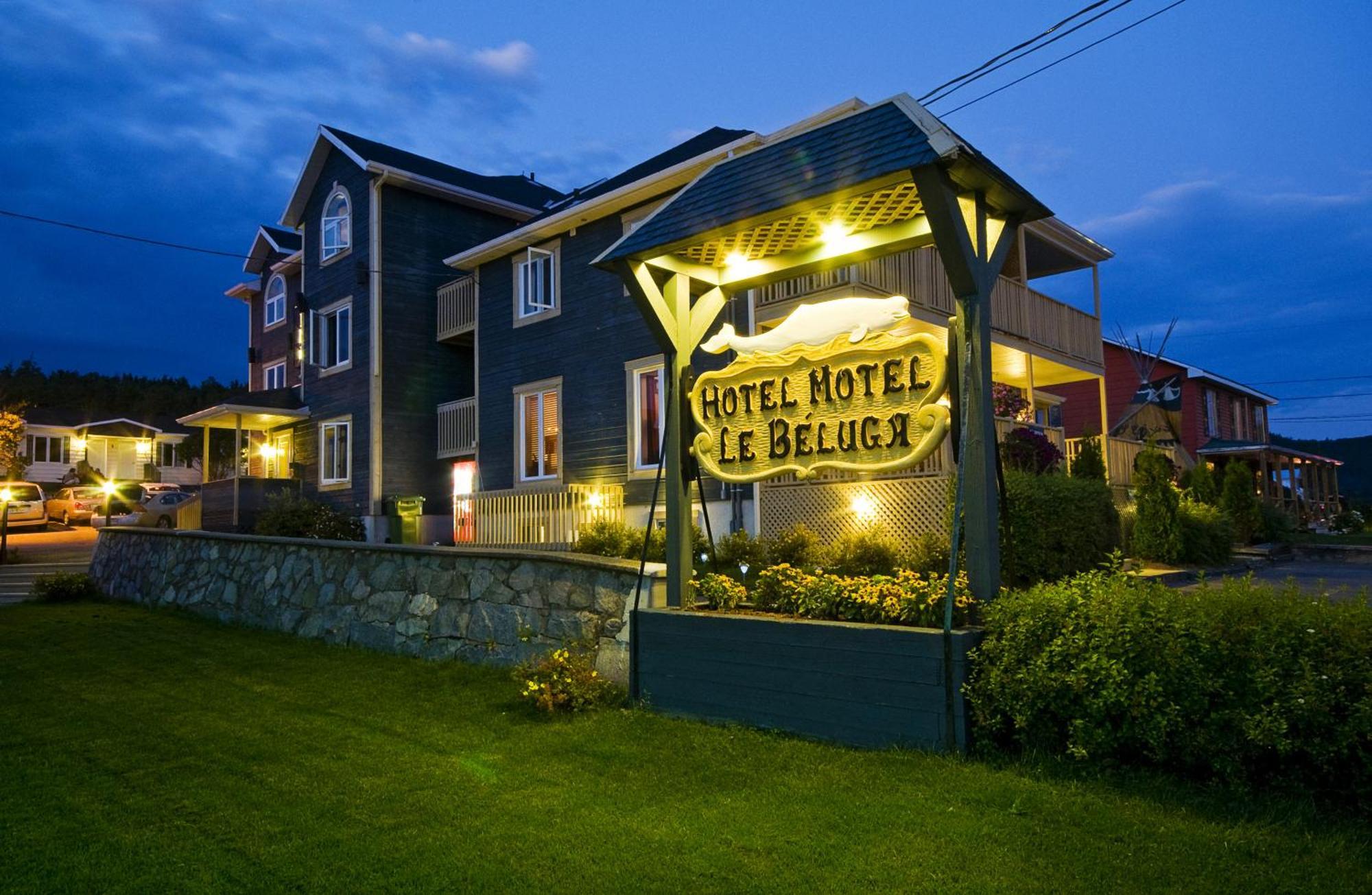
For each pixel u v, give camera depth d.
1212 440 28.47
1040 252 18.44
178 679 8.02
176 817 4.50
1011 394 12.80
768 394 6.46
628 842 4.04
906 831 4.00
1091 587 4.92
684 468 6.89
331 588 10.30
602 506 15.73
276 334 27.89
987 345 5.40
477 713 6.58
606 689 6.75
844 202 5.85
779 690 5.70
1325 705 3.80
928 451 5.62
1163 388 28.16
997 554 5.33
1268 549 16.19
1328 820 3.79
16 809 4.64
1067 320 17.67
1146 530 12.61
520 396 18.69
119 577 14.74
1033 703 4.61
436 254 22.28
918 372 5.69
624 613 7.04
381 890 3.63
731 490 13.84
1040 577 9.00
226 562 12.21
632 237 6.75
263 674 8.23
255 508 21.97
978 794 4.33
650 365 16.00
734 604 6.57
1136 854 3.63
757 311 14.24
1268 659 4.04
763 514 13.25
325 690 7.51
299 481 22.97
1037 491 9.13
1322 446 63.25
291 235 28.75
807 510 12.74
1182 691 4.18
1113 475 15.88
